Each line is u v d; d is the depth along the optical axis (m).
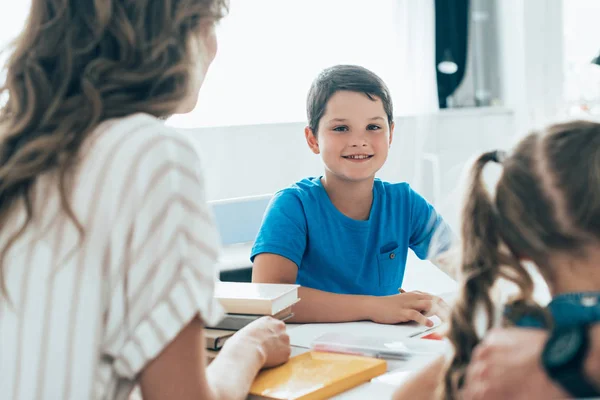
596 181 0.57
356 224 1.48
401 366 0.96
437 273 1.63
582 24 2.94
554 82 2.93
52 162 0.72
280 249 1.40
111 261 0.70
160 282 0.69
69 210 0.70
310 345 1.07
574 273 0.58
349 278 1.47
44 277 0.70
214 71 2.38
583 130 0.61
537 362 0.54
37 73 0.74
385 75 2.64
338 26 2.55
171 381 0.71
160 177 0.70
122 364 0.70
